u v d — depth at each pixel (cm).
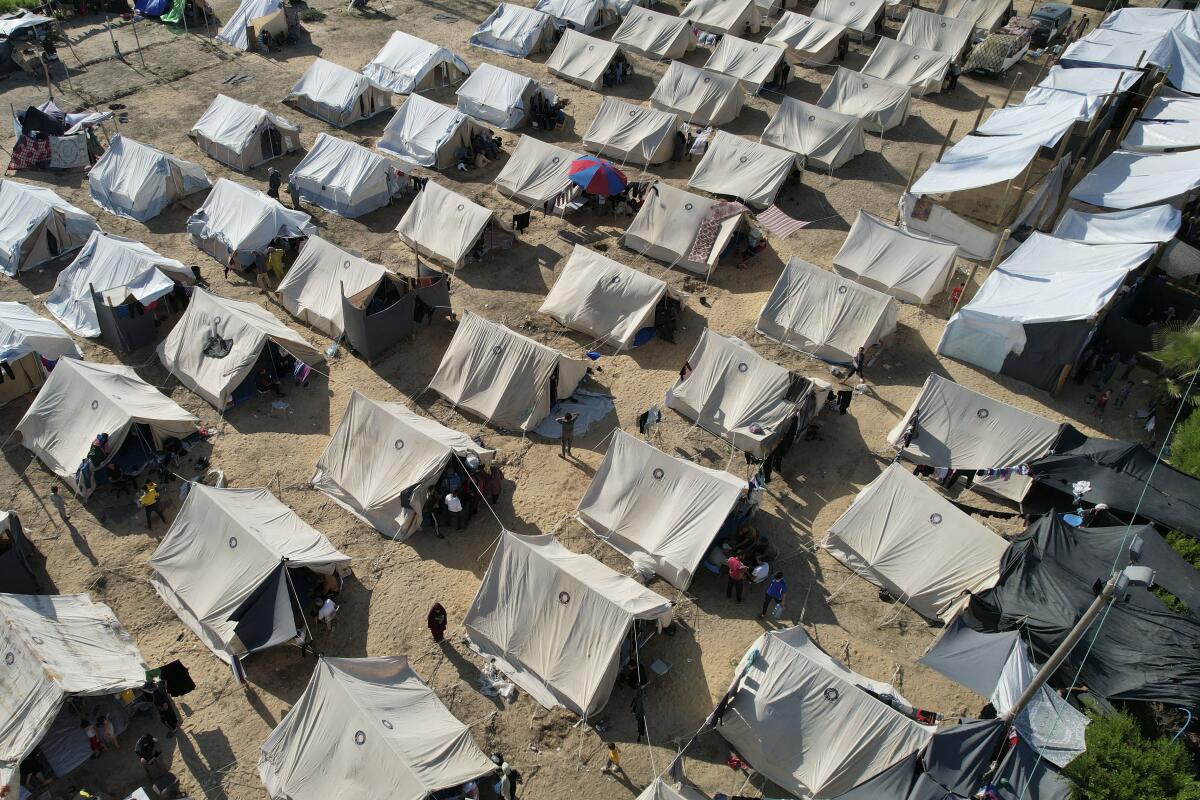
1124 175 4303
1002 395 3400
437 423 3081
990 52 5809
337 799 2031
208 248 4069
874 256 3856
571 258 3753
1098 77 5072
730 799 2023
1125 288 3656
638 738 2305
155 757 2172
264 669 2462
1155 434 3206
